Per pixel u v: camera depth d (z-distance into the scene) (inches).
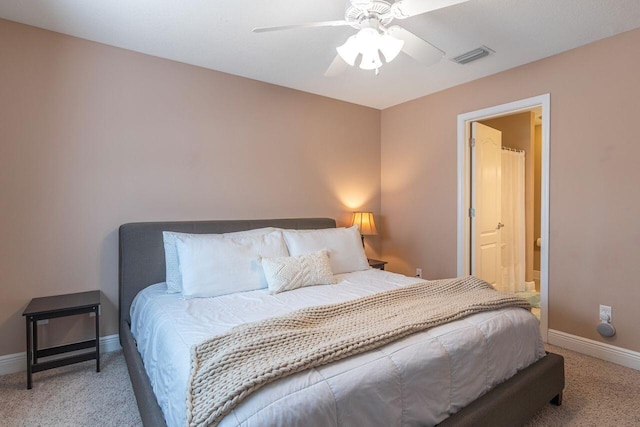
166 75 108.7
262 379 42.1
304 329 57.0
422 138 148.6
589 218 100.0
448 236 139.9
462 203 134.6
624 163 93.4
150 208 106.7
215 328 63.2
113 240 101.3
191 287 84.7
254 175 127.1
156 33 93.0
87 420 69.7
